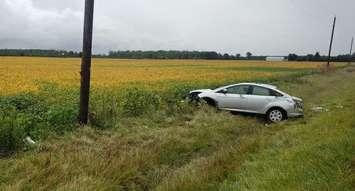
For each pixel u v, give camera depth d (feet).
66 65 209.77
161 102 53.31
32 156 26.25
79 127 36.68
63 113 37.65
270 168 25.04
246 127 46.57
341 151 26.40
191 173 25.76
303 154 27.09
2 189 20.99
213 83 96.07
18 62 244.83
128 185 24.64
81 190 21.16
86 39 38.01
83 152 27.61
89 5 38.06
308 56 467.52
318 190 20.80
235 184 23.34
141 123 42.42
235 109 55.72
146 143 33.01
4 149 28.58
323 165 24.30
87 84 38.40
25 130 32.48
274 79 122.42
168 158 30.19
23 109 44.86
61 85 84.58
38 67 182.09
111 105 46.06
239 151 31.04
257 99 54.80
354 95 80.79
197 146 34.63
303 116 55.36
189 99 57.00
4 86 76.43
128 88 76.07
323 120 42.27
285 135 37.24
